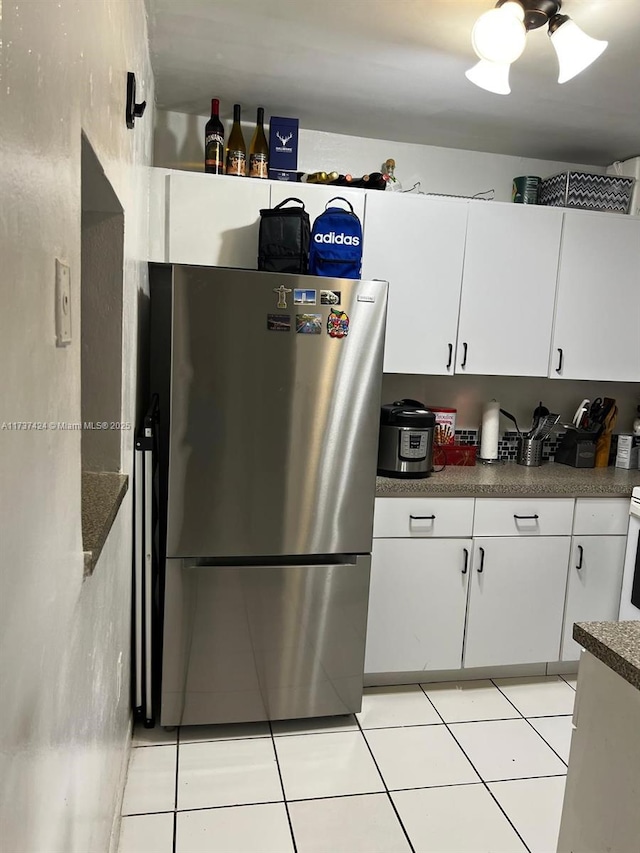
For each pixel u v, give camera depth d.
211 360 2.00
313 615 2.20
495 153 3.03
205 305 1.97
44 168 0.65
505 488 2.51
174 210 2.44
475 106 2.49
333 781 1.98
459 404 3.07
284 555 2.15
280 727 2.26
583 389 3.19
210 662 2.15
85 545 0.97
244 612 2.15
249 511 2.10
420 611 2.52
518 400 3.13
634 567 2.57
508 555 2.56
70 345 0.81
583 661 1.21
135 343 1.87
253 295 2.00
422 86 2.34
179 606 2.10
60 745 0.81
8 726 0.55
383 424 2.54
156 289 2.30
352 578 2.22
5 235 0.52
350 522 2.19
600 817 1.15
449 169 2.99
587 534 2.62
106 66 1.10
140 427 2.10
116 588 1.54
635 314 2.86
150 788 1.91
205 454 2.04
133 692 2.16
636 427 3.17
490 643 2.60
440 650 2.56
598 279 2.80
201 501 2.05
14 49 0.54
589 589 2.66
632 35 1.91
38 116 0.62
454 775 2.03
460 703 2.46
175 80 2.37
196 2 1.82
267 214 2.30
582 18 1.83
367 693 2.51
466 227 2.65
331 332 2.08
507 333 2.74
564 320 2.79
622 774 1.09
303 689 2.24
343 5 1.82
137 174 1.82
